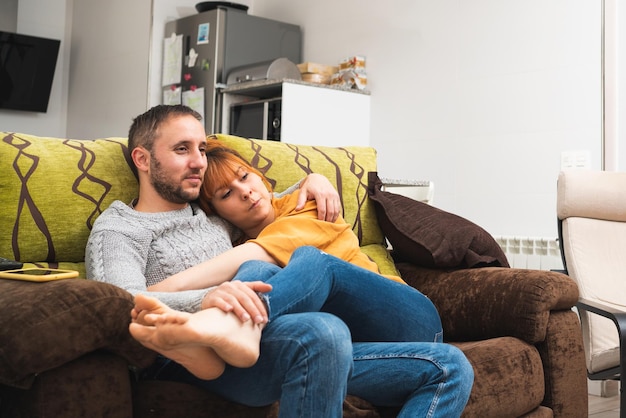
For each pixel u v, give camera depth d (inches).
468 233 86.8
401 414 56.4
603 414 120.6
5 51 214.2
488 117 159.8
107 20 213.0
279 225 69.1
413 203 92.9
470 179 162.6
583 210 110.7
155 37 198.4
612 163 139.8
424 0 173.5
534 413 74.9
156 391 55.9
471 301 80.2
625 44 138.8
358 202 91.2
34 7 223.3
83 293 49.9
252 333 50.6
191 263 66.8
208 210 74.2
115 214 66.9
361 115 184.5
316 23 200.8
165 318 46.3
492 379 69.4
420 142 173.2
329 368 50.4
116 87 207.8
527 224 152.0
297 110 174.6
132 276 60.6
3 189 65.9
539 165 150.6
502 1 158.2
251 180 73.5
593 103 142.8
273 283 55.7
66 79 230.1
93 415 50.5
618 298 104.6
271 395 54.4
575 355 78.4
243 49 193.3
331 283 59.2
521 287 76.5
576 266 106.9
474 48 163.0
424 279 86.9
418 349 57.9
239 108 187.8
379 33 183.6
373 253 90.0
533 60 152.6
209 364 50.8
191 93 193.6
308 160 88.3
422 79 173.3
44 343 47.6
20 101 218.7
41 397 48.6
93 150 72.7
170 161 67.6
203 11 197.8
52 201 67.7
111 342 51.3
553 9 149.7
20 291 50.4
